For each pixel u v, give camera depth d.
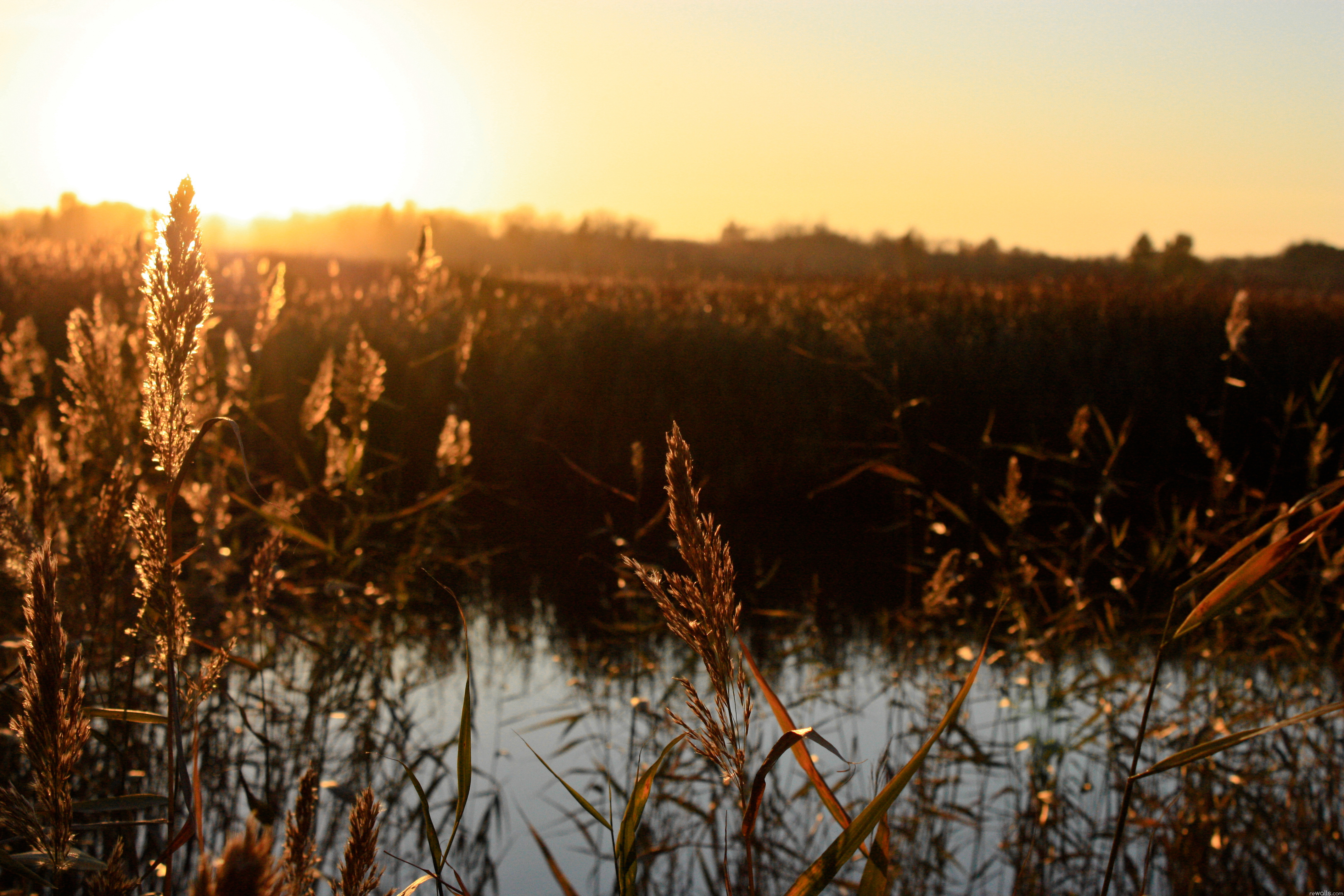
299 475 6.43
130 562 3.26
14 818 1.26
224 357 6.91
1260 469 8.56
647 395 8.49
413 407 7.76
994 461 8.24
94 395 2.93
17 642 2.47
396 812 3.33
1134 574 6.23
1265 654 4.62
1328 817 3.44
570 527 7.17
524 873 2.97
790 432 8.32
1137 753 1.61
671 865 3.06
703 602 1.27
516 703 4.33
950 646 4.87
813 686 4.61
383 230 94.81
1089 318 11.21
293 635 4.02
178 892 2.59
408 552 5.53
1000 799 3.55
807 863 3.07
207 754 3.49
